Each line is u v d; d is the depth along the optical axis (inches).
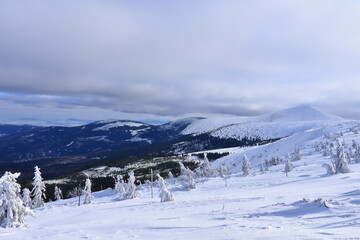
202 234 447.5
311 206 636.7
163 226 588.4
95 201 2790.4
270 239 362.3
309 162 3668.8
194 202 1256.8
